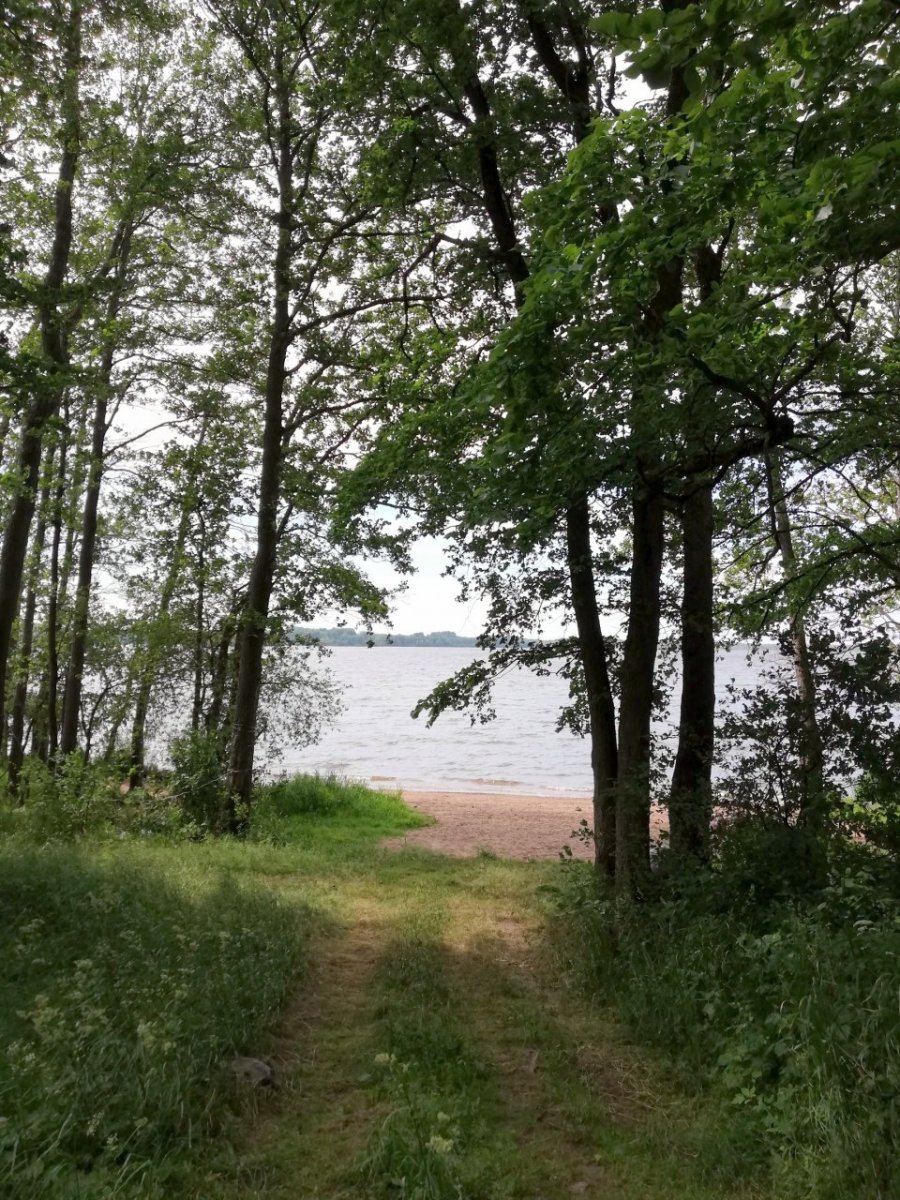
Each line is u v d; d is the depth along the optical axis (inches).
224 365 641.6
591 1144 156.0
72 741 710.5
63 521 724.7
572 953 263.9
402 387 361.7
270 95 572.7
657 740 365.7
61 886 277.7
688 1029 197.2
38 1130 130.5
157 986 190.5
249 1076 166.1
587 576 366.9
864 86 151.3
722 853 264.7
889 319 419.2
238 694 581.0
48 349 469.1
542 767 1184.2
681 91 291.6
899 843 241.4
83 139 482.9
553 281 201.6
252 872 397.1
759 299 215.8
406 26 340.5
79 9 401.7
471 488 321.7
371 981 242.7
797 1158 143.6
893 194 163.8
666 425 235.9
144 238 631.8
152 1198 122.3
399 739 1577.3
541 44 350.6
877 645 259.9
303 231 546.6
